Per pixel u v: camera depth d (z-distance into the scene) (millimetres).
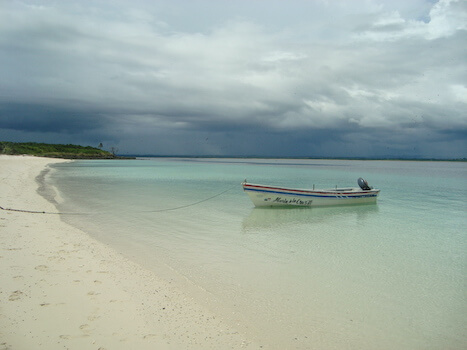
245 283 8273
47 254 9008
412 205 23766
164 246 11445
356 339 5918
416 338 6051
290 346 5551
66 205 19312
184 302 6891
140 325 5688
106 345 4938
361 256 11000
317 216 18797
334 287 8242
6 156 79625
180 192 28750
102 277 7695
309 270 9438
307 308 7031
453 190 34625
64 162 93375
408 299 7684
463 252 11703
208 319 6234
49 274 7527
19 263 8039
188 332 5656
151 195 26156
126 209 19172
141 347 4992
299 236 13781
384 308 7184
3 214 14117
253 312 6711
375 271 9539
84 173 51875
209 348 5211
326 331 6137
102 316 5836
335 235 14133
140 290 7227
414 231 15211
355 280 8773
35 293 6469
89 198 23109
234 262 9938
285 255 10875
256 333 5887
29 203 18109
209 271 9031
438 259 10852
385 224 16812
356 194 23078
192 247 11469
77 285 7062
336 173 67500
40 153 117500
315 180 46594
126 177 45938
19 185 26922
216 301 7121
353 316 6773
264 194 20438
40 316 5617
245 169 84375
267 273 9070
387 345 5801
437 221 17766
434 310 7160
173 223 15664
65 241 10648
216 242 12312
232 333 5793
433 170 91625
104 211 18125
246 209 20375
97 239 11867
